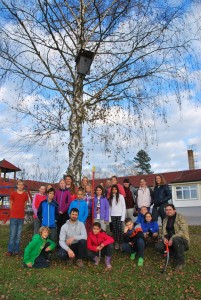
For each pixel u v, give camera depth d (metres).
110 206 8.49
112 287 5.57
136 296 5.16
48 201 7.77
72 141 9.47
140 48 8.93
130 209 9.23
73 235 7.07
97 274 6.37
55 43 8.96
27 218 12.09
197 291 5.36
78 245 6.96
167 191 8.63
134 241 7.41
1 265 6.94
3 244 9.48
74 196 8.35
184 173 38.47
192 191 34.34
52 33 8.73
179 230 7.10
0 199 22.45
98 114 9.38
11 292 5.20
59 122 9.84
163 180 8.73
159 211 8.64
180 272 6.49
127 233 7.54
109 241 6.97
